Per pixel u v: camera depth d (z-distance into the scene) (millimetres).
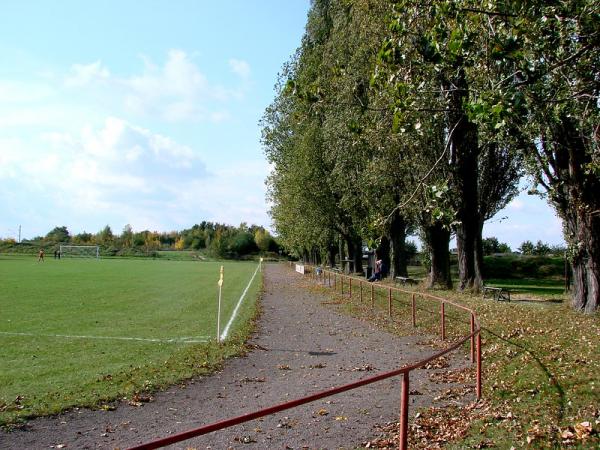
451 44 7293
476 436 8344
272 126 56719
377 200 33188
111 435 8742
